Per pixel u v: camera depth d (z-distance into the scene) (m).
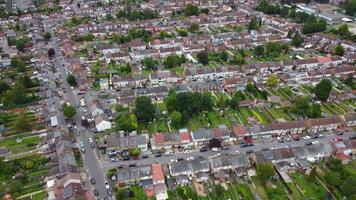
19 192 156.75
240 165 166.50
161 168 163.88
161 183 158.12
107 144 181.12
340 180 153.12
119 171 162.50
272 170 156.62
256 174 164.62
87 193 151.50
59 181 158.62
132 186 159.12
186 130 193.75
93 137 196.88
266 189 154.75
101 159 178.00
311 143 186.25
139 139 183.75
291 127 193.50
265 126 192.88
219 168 166.12
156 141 182.75
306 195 151.25
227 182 160.62
